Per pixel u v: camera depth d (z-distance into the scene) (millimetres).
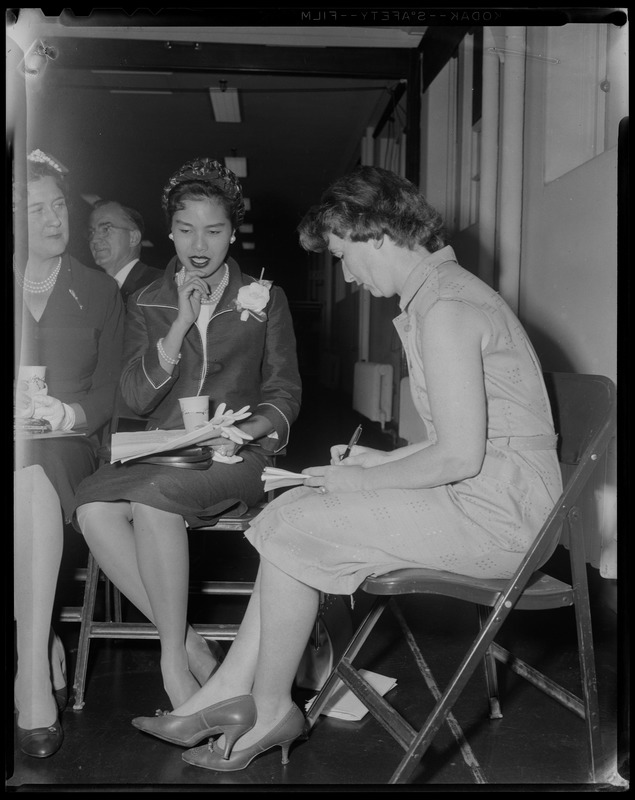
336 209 1624
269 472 1671
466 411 1495
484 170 4285
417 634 2490
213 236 2188
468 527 1530
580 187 3305
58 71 5387
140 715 1904
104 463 2168
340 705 1944
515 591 1472
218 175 2186
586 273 3242
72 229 3107
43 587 1773
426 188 5848
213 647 2135
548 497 1568
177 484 1881
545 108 3707
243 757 1612
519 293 4094
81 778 1601
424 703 1975
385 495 1563
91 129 6473
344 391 10758
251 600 1691
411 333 1630
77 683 1958
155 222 13484
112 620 2492
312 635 2023
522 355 1593
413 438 5820
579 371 3309
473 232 4809
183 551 1882
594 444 1499
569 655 2301
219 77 7625
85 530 1958
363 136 9078
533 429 1587
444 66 5578
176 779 1601
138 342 2246
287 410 2193
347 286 10539
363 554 1526
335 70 5859
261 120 9172
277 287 2324
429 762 1671
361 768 1653
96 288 2301
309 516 1544
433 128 5777
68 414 2082
